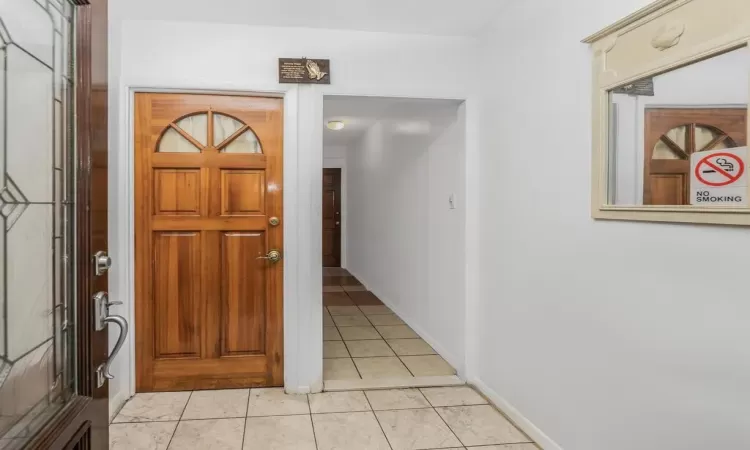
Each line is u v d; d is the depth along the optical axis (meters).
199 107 2.66
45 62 0.90
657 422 1.44
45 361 0.91
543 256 2.07
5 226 0.81
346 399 2.63
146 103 2.61
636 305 1.52
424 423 2.35
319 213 2.70
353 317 4.51
